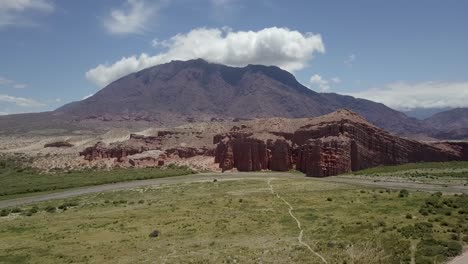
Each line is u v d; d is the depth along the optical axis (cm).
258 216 10156
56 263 7419
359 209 10250
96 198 14400
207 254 7431
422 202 10481
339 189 13438
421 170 17325
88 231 9544
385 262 6675
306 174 18362
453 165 18338
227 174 19288
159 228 9506
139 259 7388
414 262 6650
